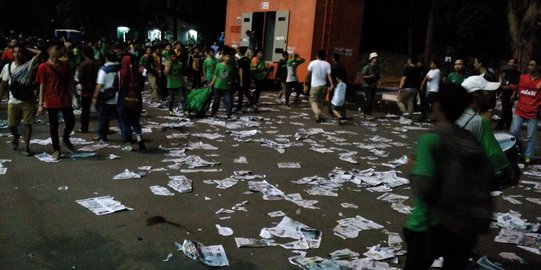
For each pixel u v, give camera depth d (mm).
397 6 34094
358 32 16328
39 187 5570
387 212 5395
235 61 12625
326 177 6711
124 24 46938
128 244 4188
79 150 7473
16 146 7207
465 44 28062
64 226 4496
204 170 6711
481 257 4156
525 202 6082
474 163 2551
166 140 8594
